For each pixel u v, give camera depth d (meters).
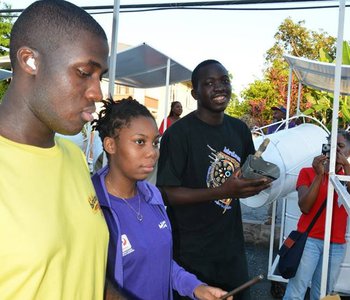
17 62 0.97
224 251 2.48
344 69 4.00
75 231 1.04
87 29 0.98
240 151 2.64
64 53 0.95
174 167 2.42
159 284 1.75
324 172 3.14
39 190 0.97
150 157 1.77
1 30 18.14
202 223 2.45
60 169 1.05
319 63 4.10
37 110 0.97
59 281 0.96
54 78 0.95
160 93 23.33
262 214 7.47
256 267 5.04
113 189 1.78
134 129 1.74
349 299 3.18
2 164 0.93
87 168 1.26
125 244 1.67
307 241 3.26
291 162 3.57
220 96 2.48
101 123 1.83
